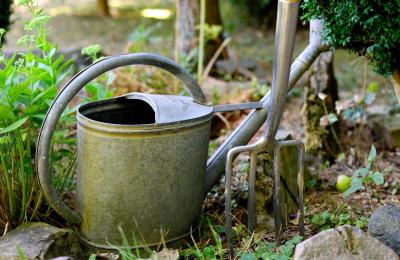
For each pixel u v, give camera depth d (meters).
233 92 3.89
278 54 1.83
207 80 4.18
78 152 1.90
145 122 2.14
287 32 1.79
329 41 2.08
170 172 1.85
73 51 4.23
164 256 1.84
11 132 2.04
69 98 1.82
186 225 1.98
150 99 1.91
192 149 1.88
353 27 2.03
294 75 2.24
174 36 6.29
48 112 1.81
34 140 2.26
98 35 6.96
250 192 1.97
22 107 2.24
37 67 2.09
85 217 1.93
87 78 1.84
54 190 1.88
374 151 2.25
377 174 2.24
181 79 2.12
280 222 2.05
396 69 2.14
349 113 3.06
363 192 2.55
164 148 1.81
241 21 7.62
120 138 1.77
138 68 3.82
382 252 1.78
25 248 1.85
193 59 4.51
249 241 1.97
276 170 2.00
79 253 1.98
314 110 2.92
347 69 4.96
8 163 2.12
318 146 2.91
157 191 1.85
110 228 1.89
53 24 7.67
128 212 1.86
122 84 3.66
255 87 3.88
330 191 2.59
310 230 2.20
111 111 2.06
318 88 2.91
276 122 1.91
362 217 2.22
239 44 6.58
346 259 1.76
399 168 2.83
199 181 1.96
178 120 1.82
